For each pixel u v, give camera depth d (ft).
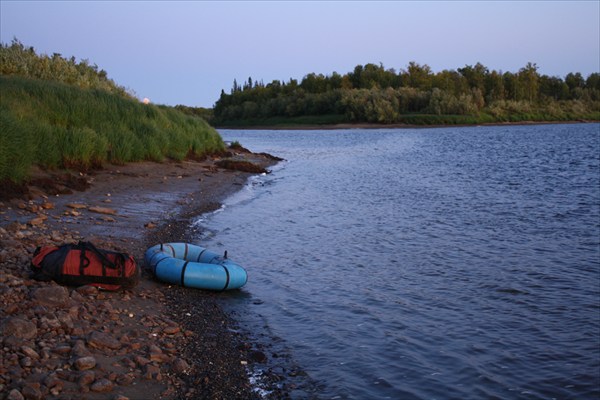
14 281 23.06
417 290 30.78
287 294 29.43
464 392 19.70
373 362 21.74
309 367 21.17
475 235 45.29
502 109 391.86
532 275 34.12
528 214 55.52
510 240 43.70
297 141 202.90
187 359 20.67
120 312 23.68
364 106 355.15
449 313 27.35
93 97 74.84
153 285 28.50
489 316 27.07
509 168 104.94
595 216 54.54
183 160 80.59
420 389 19.80
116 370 18.40
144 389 17.79
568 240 43.91
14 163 43.24
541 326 25.88
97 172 57.98
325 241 41.73
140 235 37.91
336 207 57.21
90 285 24.89
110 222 40.32
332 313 26.84
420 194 68.59
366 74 423.23
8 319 19.13
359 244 41.11
